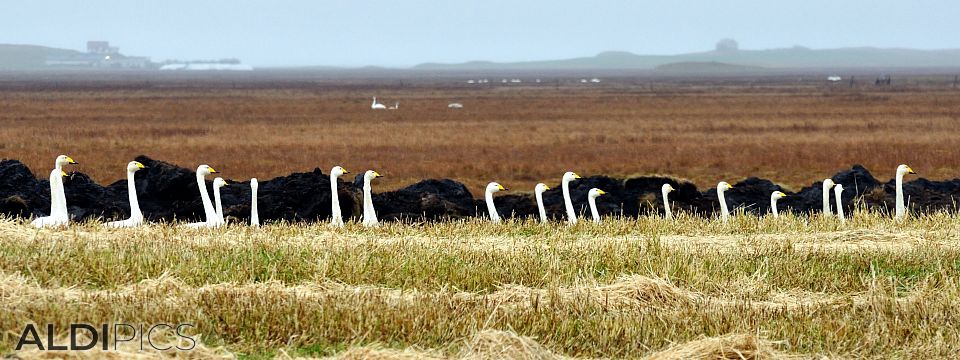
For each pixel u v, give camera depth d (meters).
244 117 85.94
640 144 57.50
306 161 47.25
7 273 14.36
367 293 14.09
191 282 14.56
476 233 20.06
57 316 12.22
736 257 17.28
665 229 20.80
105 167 43.97
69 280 14.35
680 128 71.25
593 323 13.38
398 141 59.34
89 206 27.39
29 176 28.33
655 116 87.19
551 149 54.31
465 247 17.69
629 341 12.86
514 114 91.62
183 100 123.25
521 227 20.92
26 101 116.56
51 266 14.80
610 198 30.22
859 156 48.69
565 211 29.30
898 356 12.62
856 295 15.48
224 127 71.88
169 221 26.80
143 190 28.70
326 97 136.38
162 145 55.59
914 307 14.27
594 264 16.70
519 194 31.09
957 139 59.44
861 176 32.25
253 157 49.12
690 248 18.03
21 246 16.17
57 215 20.80
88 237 17.91
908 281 16.34
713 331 13.28
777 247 18.17
